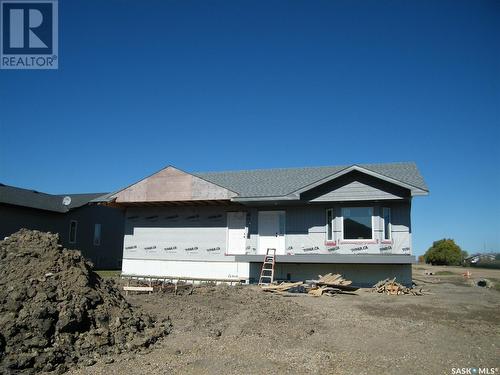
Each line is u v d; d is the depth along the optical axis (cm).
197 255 2338
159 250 2412
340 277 1923
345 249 2017
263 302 1395
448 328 1041
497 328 1045
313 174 2350
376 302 1455
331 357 812
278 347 881
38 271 957
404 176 2028
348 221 2042
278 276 2144
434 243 5744
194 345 896
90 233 3575
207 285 1984
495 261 5594
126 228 2495
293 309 1272
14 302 838
